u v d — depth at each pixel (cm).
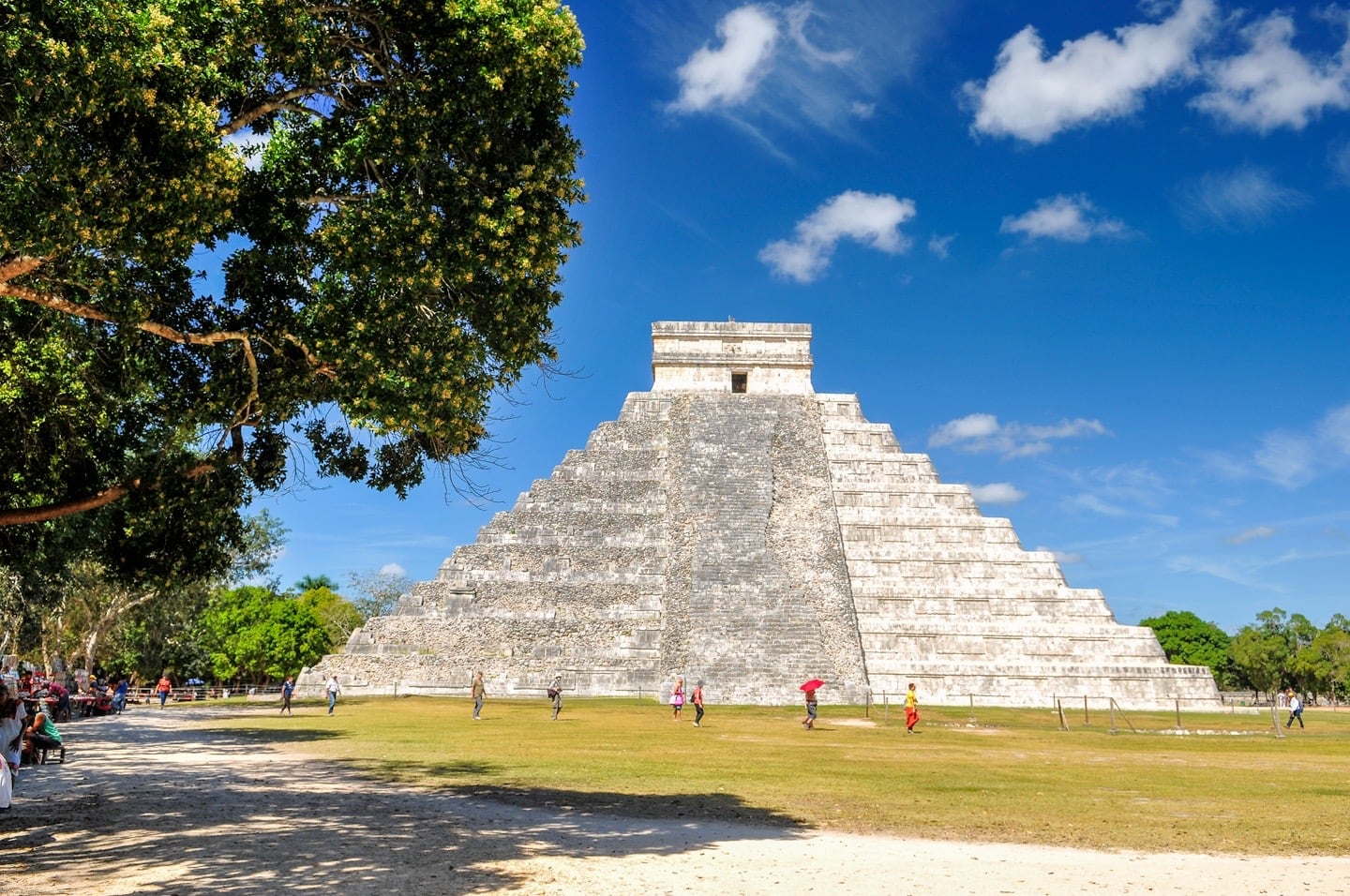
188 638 7725
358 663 5250
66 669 5959
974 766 2223
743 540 5278
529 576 5591
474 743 2603
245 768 2050
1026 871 1126
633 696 4962
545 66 1370
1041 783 1936
